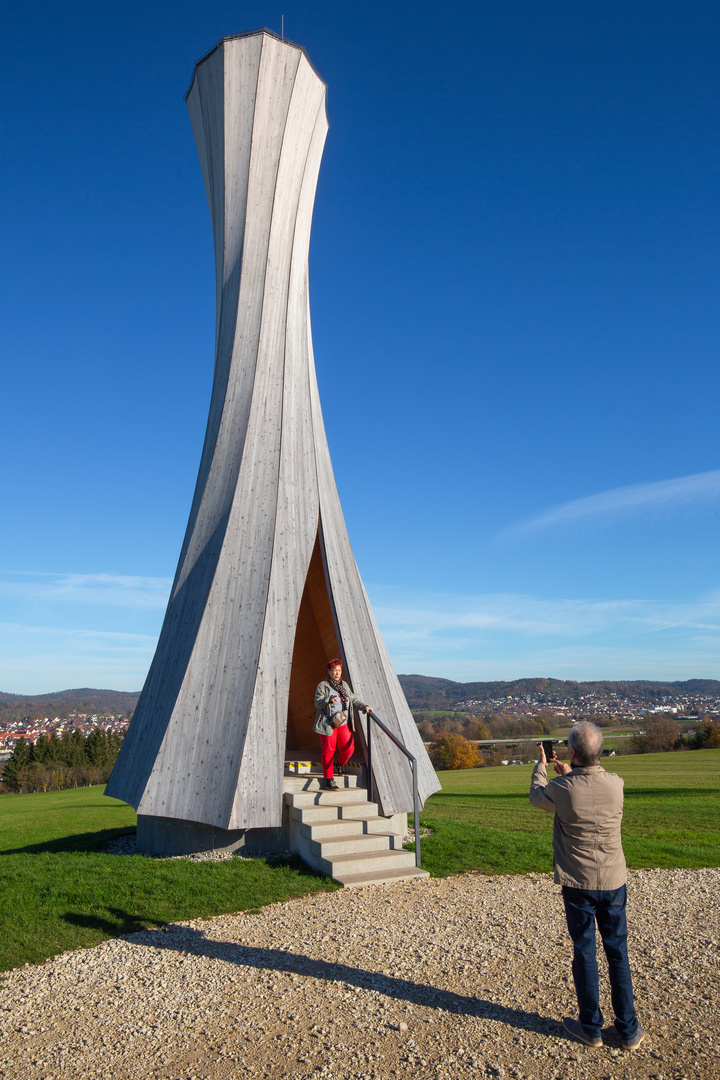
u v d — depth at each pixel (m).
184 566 11.16
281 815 8.79
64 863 8.39
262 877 7.82
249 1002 4.75
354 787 9.90
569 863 4.23
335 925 6.29
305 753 14.57
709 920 6.59
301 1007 4.66
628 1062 3.95
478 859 8.88
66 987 5.09
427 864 8.59
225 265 12.34
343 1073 3.84
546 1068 3.88
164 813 8.88
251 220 12.06
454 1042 4.17
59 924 6.35
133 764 10.10
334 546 11.27
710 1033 4.28
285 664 9.75
